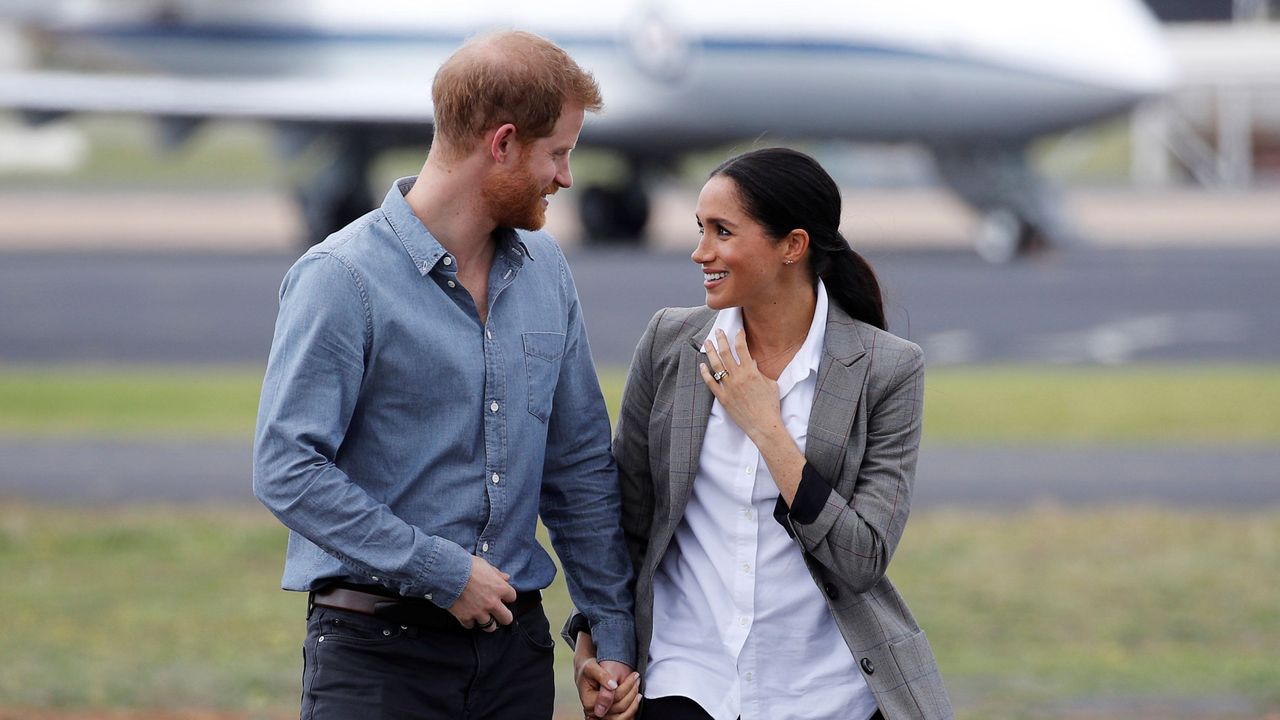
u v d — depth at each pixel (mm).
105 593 26172
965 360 56219
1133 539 30188
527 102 10602
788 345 11789
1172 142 187875
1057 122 86812
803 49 85312
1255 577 27297
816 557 11242
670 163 99000
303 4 95125
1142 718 19516
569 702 20609
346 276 10688
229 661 22172
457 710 11250
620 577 12094
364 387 10867
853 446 11453
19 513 31922
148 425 42312
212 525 31031
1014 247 92562
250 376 52062
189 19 98375
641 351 12164
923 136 87875
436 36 93375
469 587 10680
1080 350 58531
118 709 19719
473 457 11094
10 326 65125
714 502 11711
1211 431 41719
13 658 22203
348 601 11078
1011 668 21969
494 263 11289
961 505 33344
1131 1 93250
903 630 11586
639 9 86750
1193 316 67625
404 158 181500
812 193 11312
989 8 85625
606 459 12172
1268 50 181625
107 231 118125
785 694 11555
